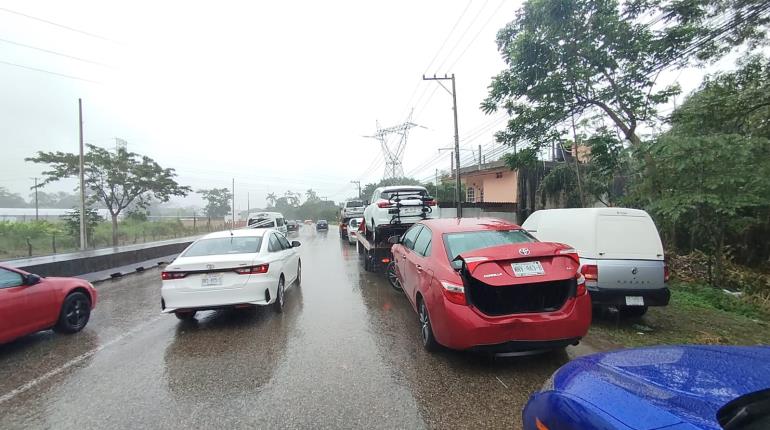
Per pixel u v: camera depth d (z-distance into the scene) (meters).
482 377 3.80
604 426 1.64
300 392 3.53
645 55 9.61
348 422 3.03
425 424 2.99
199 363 4.28
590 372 2.12
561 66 10.19
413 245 5.84
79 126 19.61
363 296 7.54
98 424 3.05
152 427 3.00
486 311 3.76
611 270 5.22
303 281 9.29
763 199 6.63
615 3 9.31
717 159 7.03
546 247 3.86
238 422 3.04
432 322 4.06
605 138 10.22
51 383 3.82
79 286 5.64
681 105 10.22
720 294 7.03
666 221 9.34
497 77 10.93
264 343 4.90
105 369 4.17
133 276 11.24
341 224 24.33
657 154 7.85
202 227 44.81
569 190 16.08
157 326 5.81
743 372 1.92
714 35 8.88
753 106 8.38
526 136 11.59
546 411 2.00
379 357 4.35
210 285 5.55
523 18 10.16
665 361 2.13
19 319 4.64
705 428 1.46
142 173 23.81
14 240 20.77
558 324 3.63
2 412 3.26
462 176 27.33
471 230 4.80
